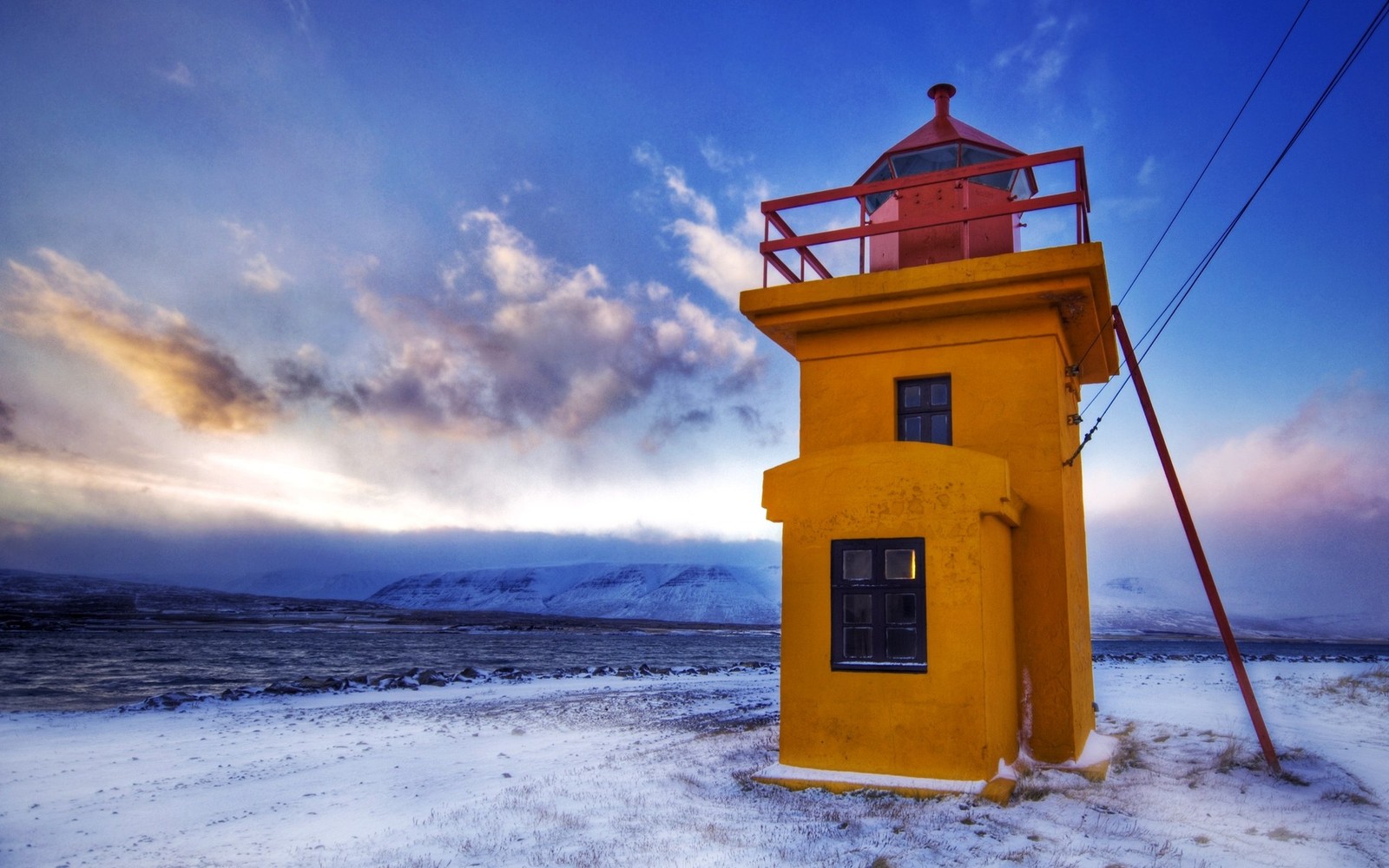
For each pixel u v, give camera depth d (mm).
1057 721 11289
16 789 12203
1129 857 7297
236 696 27719
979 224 14242
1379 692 20078
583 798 10016
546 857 7508
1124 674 31625
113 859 8305
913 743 9977
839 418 12977
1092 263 11133
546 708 22875
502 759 13953
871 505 10641
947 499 10242
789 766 10617
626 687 30891
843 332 13203
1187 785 10234
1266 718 16125
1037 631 11523
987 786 9430
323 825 9445
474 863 7430
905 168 15055
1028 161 12352
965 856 7406
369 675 37812
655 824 8641
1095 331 12922
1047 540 11602
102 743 16969
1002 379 12141
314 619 188375
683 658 65188
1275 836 7930
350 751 15516
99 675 40250
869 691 10305
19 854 8617
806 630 10789
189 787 12219
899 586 10422
